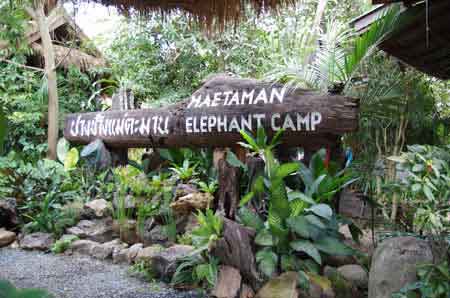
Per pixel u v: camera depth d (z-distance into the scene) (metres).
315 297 2.33
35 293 0.70
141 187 3.84
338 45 3.49
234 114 3.40
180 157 4.41
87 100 7.04
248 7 3.18
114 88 6.73
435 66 4.93
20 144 6.31
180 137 3.79
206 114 3.58
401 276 2.06
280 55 4.73
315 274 2.47
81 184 4.68
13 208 4.23
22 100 6.06
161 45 6.61
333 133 2.99
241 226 2.62
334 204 2.97
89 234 3.78
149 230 3.54
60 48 6.61
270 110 3.22
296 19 5.96
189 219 3.50
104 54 7.20
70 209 4.09
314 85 3.21
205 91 3.63
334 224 2.72
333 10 6.70
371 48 3.12
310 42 3.78
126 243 3.57
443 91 5.88
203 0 3.19
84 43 6.89
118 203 3.79
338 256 2.71
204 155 4.25
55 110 5.77
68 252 3.64
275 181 2.49
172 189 3.75
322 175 2.79
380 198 3.57
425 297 1.88
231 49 6.15
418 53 4.43
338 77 3.18
